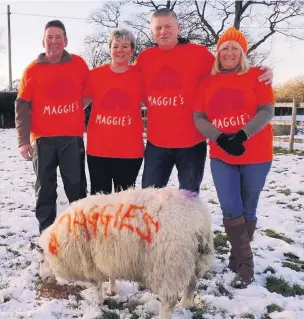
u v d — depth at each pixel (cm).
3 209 648
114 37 408
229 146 358
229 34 376
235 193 383
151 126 412
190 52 401
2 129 2691
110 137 416
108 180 433
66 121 430
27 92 429
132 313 334
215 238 503
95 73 426
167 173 420
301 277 409
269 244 495
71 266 332
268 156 384
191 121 401
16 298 364
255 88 375
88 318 323
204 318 327
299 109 2969
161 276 291
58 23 424
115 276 313
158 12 399
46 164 436
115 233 301
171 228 290
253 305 346
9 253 464
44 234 350
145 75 411
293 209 654
